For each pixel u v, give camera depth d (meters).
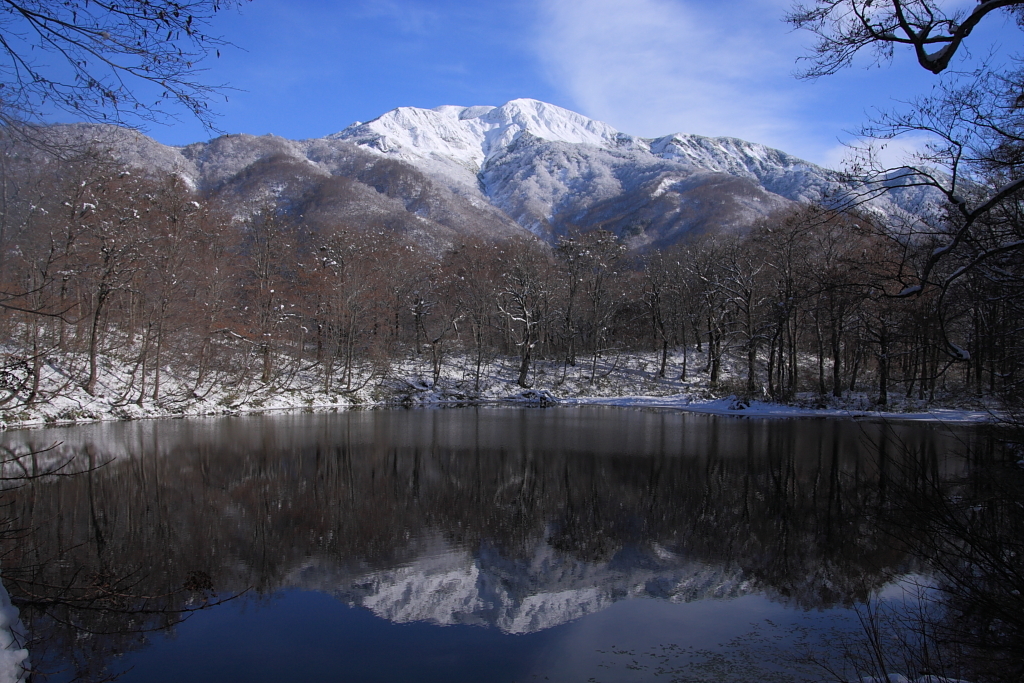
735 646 9.28
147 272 37.91
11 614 6.61
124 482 20.16
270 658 9.08
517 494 18.89
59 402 32.88
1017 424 8.36
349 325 49.25
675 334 63.62
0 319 16.12
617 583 11.98
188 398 39.41
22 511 16.69
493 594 11.49
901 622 9.62
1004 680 6.56
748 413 41.19
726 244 51.72
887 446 25.86
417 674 8.62
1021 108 8.47
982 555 6.59
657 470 22.39
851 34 8.12
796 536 14.55
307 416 39.06
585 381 54.88
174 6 5.70
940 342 10.66
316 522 15.91
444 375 53.09
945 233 8.95
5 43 5.67
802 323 43.41
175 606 11.02
